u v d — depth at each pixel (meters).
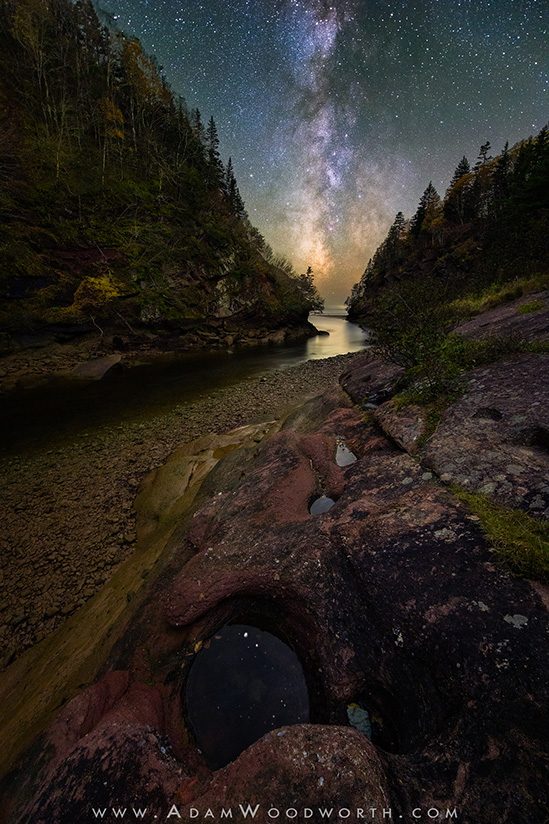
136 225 29.98
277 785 1.46
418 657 2.04
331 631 2.37
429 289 9.60
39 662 3.97
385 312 7.34
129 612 3.57
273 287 42.28
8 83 32.06
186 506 6.14
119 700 2.39
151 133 42.38
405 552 2.55
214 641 2.71
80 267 24.64
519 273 13.43
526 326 6.74
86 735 1.94
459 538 2.54
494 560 2.30
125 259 27.02
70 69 39.94
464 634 1.97
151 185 35.38
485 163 65.69
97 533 6.35
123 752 1.81
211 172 49.00
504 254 15.30
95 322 23.33
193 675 2.55
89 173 29.98
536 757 1.47
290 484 4.10
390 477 3.63
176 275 29.91
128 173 34.44
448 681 1.87
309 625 2.51
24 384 17.00
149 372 20.50
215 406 13.48
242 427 10.16
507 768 1.48
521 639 1.86
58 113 34.06
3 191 22.89
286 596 2.70
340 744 1.55
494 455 3.34
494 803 1.40
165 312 26.80
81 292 23.06
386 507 3.10
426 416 4.50
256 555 3.06
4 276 20.25
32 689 3.46
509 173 49.78
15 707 3.31
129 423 11.77
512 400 4.12
